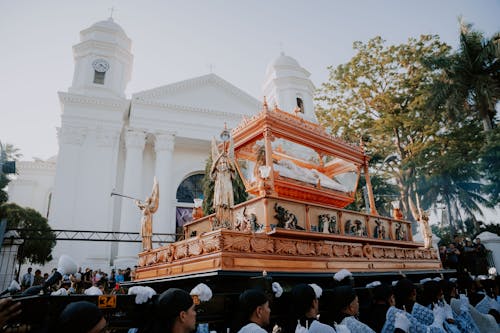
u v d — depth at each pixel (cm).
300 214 689
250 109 3531
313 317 429
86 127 2844
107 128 2886
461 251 1622
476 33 2422
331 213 766
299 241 634
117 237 2647
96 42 3198
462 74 2409
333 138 966
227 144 708
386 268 824
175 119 3147
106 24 3384
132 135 2917
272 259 569
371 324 507
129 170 2798
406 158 2858
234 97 3522
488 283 795
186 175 3184
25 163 3538
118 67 3244
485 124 2381
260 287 441
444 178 2634
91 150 2803
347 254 729
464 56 2416
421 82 3014
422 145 2814
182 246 633
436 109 2659
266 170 690
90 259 2436
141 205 897
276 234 596
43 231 1947
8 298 266
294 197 852
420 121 2825
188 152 3266
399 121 2948
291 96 3572
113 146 2864
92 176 2730
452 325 532
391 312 463
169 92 3281
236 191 1891
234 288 539
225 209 635
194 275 532
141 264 809
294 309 441
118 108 2966
